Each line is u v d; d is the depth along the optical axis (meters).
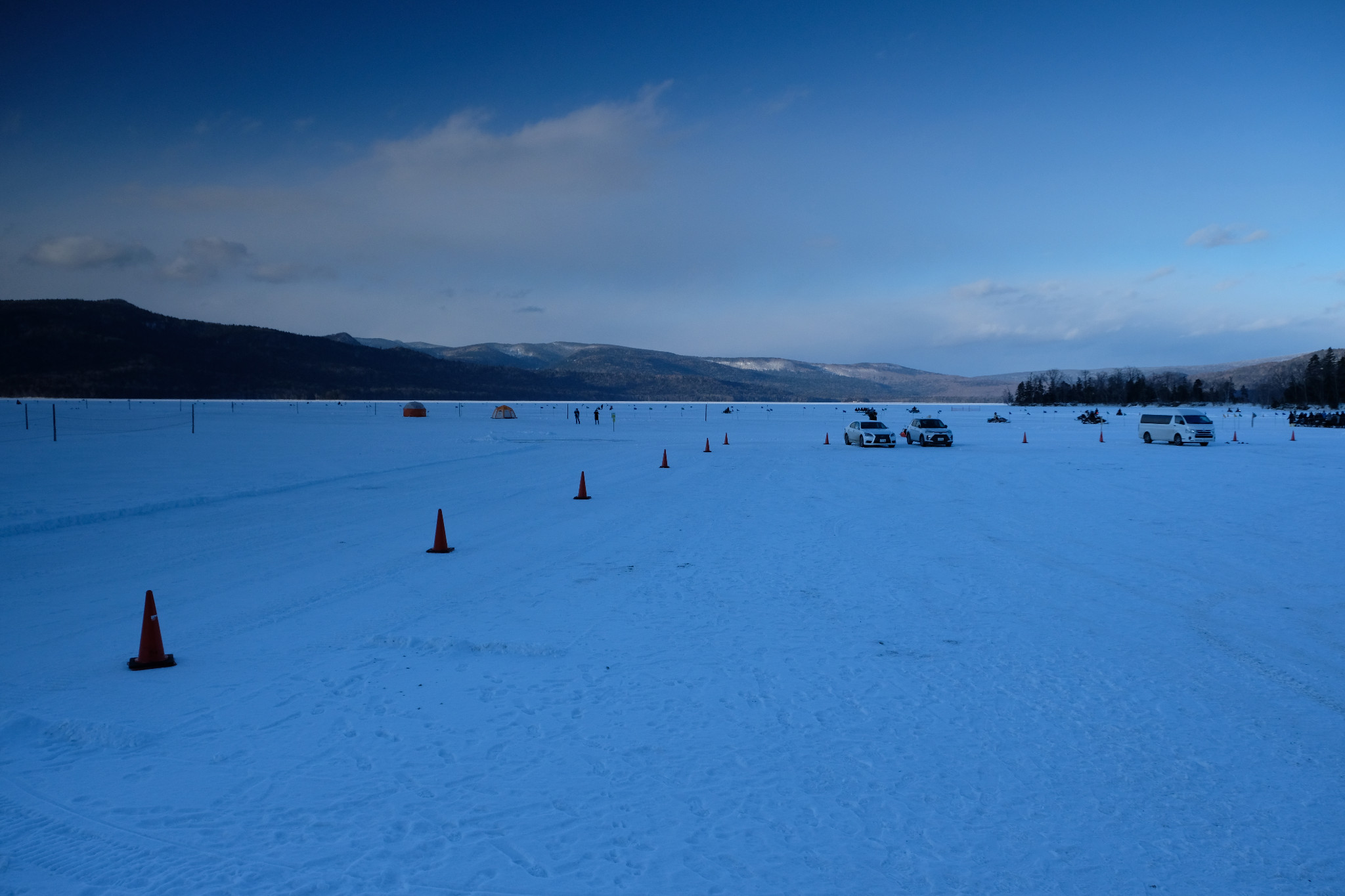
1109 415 116.56
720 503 20.52
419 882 4.17
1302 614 9.79
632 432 62.91
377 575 11.87
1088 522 17.36
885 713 6.61
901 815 4.93
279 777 5.38
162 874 4.25
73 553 13.39
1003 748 5.93
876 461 34.38
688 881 4.20
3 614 9.63
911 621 9.48
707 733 6.18
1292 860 4.45
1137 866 4.38
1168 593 10.88
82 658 7.98
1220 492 22.53
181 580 11.45
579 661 7.95
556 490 23.19
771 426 78.12
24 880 4.18
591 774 5.45
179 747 5.86
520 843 4.56
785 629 9.10
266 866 4.31
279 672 7.57
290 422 72.50
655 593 10.81
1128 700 6.93
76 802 5.05
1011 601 10.48
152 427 58.41
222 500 20.48
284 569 12.25
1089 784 5.36
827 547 14.32
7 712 6.41
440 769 5.50
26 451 34.81
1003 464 32.78
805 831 4.72
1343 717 6.56
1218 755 5.81
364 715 6.50
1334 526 16.56
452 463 32.72
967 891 4.14
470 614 9.70
